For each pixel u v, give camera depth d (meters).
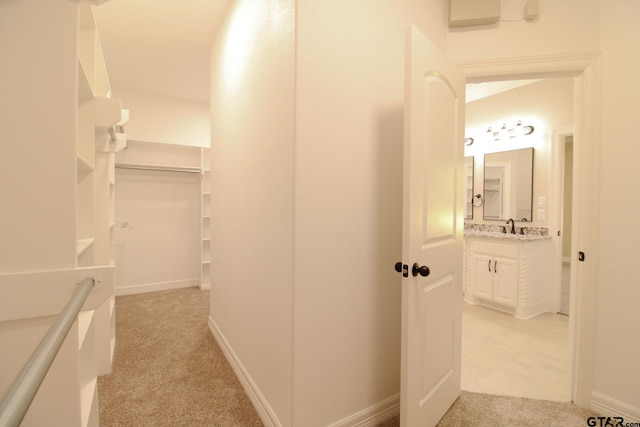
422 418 1.45
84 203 1.64
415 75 1.35
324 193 1.38
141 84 3.68
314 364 1.37
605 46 1.71
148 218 4.10
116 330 2.81
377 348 1.59
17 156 0.95
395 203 1.65
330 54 1.38
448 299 1.68
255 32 1.72
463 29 1.94
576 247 1.79
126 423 1.60
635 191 1.61
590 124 1.73
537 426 1.59
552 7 1.82
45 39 0.97
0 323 0.96
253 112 1.75
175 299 3.75
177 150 4.19
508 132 3.66
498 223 3.80
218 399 1.80
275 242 1.47
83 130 1.64
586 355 1.73
